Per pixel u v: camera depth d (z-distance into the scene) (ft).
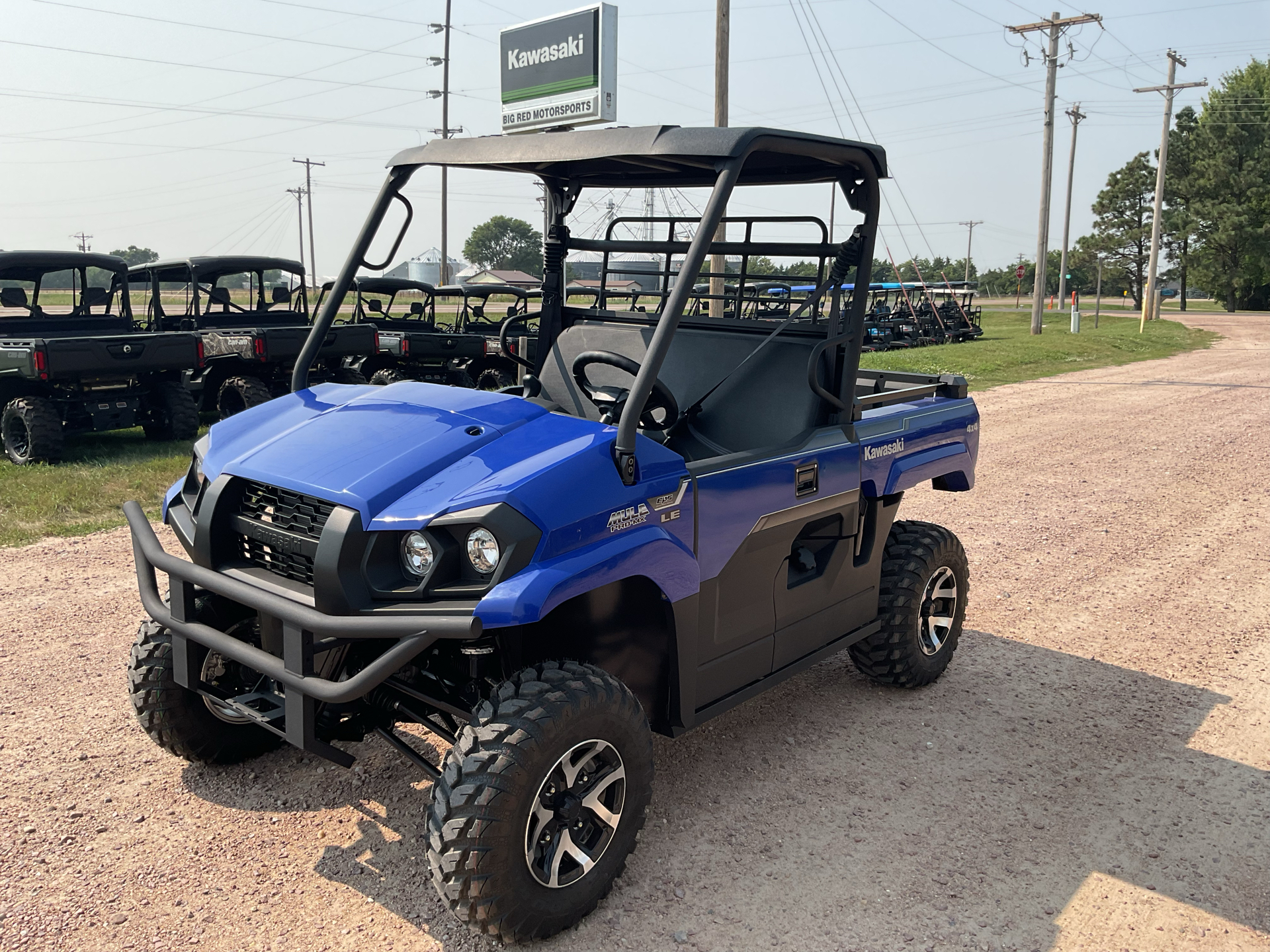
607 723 8.30
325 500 8.21
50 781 10.74
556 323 13.96
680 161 9.60
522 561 7.78
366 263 11.26
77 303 36.32
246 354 34.86
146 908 8.68
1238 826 10.59
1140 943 8.66
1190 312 240.73
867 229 10.99
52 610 15.93
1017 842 10.16
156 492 23.97
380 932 8.48
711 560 9.69
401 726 12.32
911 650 13.25
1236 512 24.45
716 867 9.57
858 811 10.68
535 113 31.48
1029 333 113.80
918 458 13.11
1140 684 14.29
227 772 11.07
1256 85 236.02
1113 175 277.03
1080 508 24.79
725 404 12.14
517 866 7.78
